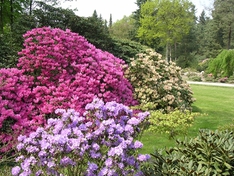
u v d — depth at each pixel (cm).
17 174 218
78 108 467
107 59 623
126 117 266
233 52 2100
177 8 3162
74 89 506
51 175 226
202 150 279
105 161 225
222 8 3266
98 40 861
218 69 2148
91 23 870
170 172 256
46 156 221
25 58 516
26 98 472
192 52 4116
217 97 1152
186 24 3284
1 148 375
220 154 270
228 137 313
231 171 269
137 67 695
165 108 694
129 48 944
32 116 462
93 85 519
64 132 228
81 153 219
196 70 2936
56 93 476
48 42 525
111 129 234
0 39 669
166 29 3275
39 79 502
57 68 514
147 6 3188
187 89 797
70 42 552
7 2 1155
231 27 3378
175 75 802
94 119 256
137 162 244
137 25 3656
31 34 538
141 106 577
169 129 427
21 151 235
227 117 766
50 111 459
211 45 3831
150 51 846
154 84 706
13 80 464
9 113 425
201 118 741
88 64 545
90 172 223
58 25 823
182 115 460
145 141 529
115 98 551
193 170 245
